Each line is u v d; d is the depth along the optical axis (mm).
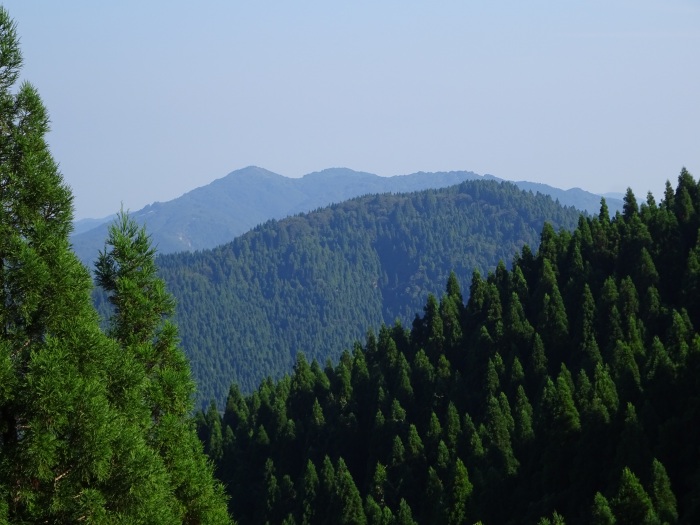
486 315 136125
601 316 118188
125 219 34969
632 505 70938
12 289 27953
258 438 137750
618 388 94938
